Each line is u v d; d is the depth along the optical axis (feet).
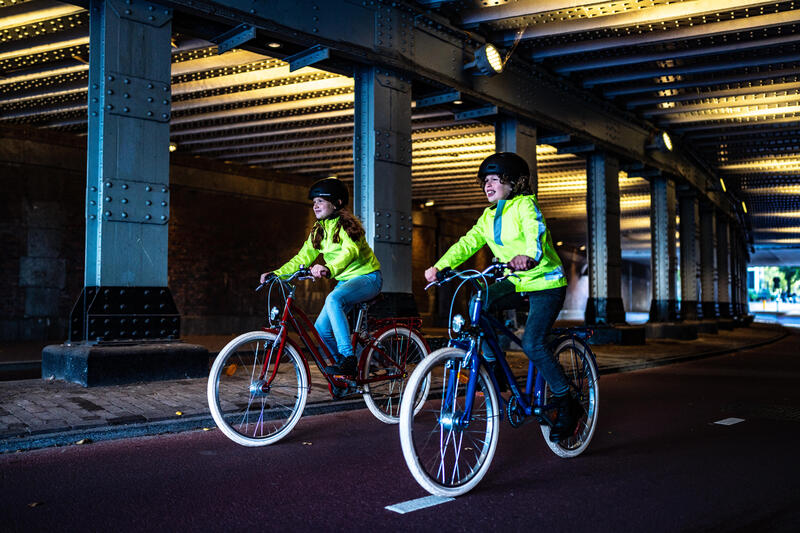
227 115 42.14
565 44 35.58
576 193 72.28
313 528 9.86
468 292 91.56
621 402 23.04
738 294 113.29
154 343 22.47
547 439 14.28
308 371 16.29
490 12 32.09
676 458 14.71
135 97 22.45
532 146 38.99
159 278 22.88
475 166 59.06
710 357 44.24
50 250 48.67
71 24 30.01
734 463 14.28
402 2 29.99
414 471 11.27
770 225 107.04
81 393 19.25
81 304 22.13
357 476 12.77
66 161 49.52
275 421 18.02
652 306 57.88
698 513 10.84
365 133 29.84
